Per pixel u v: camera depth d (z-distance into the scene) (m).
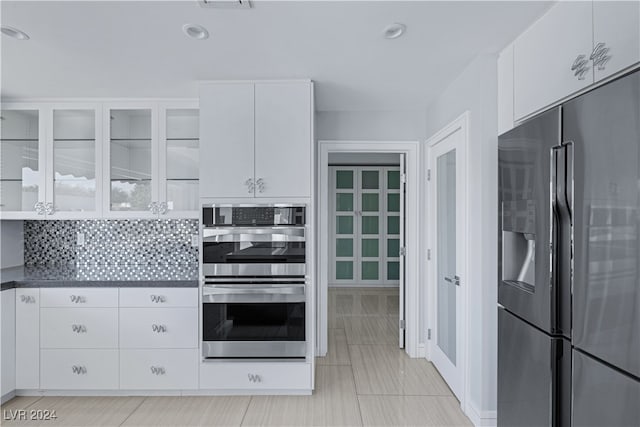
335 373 3.18
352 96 3.12
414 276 3.54
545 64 1.84
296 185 2.71
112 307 2.70
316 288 3.57
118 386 2.70
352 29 2.00
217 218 2.70
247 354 2.71
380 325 4.61
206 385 2.71
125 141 3.09
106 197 3.05
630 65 1.34
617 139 1.15
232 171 2.71
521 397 1.74
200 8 1.78
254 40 2.12
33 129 3.09
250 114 2.71
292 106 2.72
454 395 2.78
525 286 1.79
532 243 1.87
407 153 3.59
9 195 3.07
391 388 2.90
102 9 1.79
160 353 2.71
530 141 1.64
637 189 1.08
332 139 3.53
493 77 2.32
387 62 2.43
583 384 1.32
